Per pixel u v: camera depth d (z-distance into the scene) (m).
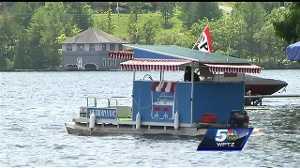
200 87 129.00
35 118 191.00
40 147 125.12
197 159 109.00
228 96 131.25
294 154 112.81
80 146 123.81
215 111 130.25
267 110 199.88
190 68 130.75
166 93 130.12
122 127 133.88
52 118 190.50
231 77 149.38
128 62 130.25
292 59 137.38
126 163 107.00
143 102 132.00
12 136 143.25
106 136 133.62
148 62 130.62
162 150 117.12
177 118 129.12
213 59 130.62
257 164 104.56
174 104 129.75
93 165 106.06
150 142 124.94
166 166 104.12
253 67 130.75
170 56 130.12
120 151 117.25
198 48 150.50
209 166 103.69
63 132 147.75
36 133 147.75
